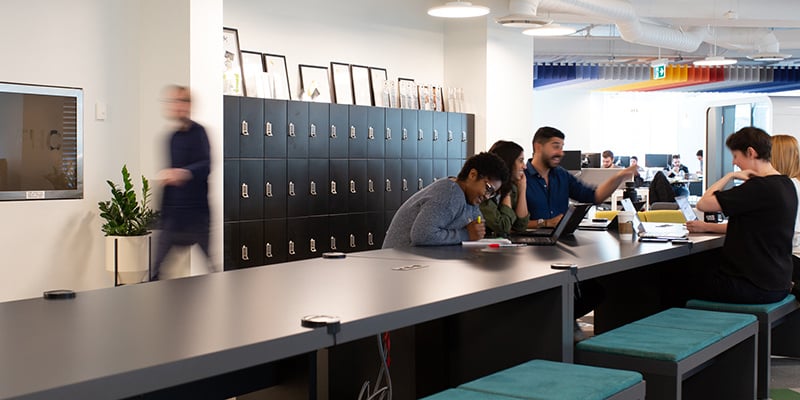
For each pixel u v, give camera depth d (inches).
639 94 850.1
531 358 126.2
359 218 319.0
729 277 171.6
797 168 210.1
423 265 131.0
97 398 62.4
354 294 101.1
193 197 231.5
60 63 232.4
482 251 152.7
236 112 269.6
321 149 302.5
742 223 171.3
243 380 100.0
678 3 437.1
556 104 822.5
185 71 248.2
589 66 655.8
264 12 302.4
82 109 238.1
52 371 64.1
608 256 144.3
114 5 246.1
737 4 440.5
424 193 168.9
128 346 72.6
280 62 306.0
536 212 209.6
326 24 326.6
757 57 485.4
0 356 68.9
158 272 231.0
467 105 376.5
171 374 67.3
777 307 171.3
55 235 233.3
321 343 80.7
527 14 325.1
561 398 93.3
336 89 327.3
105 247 246.1
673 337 129.4
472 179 167.2
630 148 849.5
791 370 205.2
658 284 198.1
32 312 89.3
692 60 629.6
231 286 108.1
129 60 250.7
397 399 138.6
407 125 340.2
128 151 251.4
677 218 265.3
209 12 253.9
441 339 134.5
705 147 652.7
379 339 117.0
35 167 227.5
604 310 205.3
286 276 118.1
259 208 278.5
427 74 374.9
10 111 221.1
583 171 444.8
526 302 126.4
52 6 230.1
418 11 368.5
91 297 99.3
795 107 636.7
